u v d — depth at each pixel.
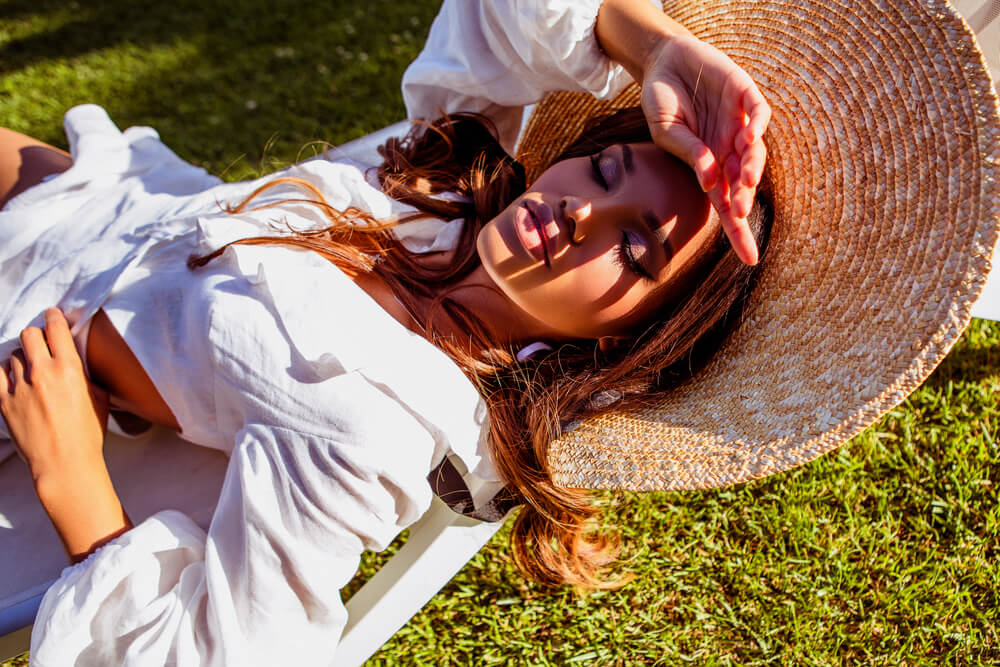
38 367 1.23
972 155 0.97
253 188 1.51
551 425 1.30
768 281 1.28
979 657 1.64
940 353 0.94
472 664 1.65
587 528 1.50
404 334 1.28
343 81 2.96
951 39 1.01
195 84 2.94
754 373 1.20
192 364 1.28
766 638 1.68
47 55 3.02
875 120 1.10
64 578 1.10
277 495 1.14
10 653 1.17
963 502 1.82
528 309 1.29
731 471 1.04
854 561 1.77
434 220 1.52
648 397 1.33
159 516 1.17
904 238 1.04
